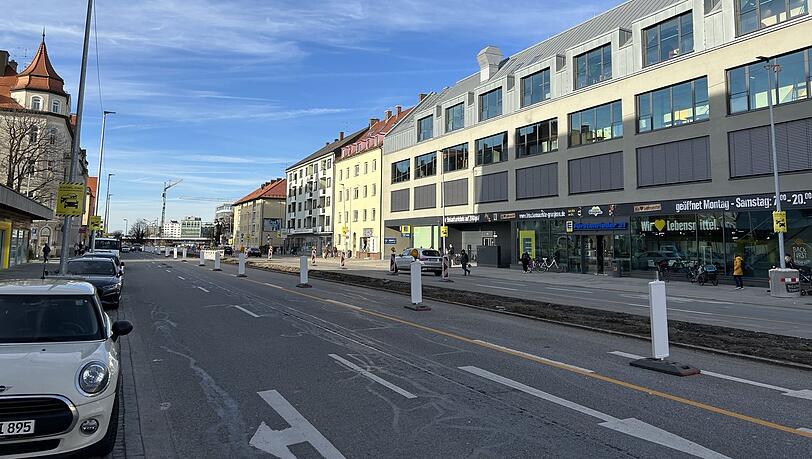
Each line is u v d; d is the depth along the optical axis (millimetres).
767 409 5305
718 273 26266
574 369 7004
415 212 53875
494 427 4754
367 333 9828
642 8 35062
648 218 30141
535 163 38312
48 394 3824
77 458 3928
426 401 5562
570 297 18703
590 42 34250
